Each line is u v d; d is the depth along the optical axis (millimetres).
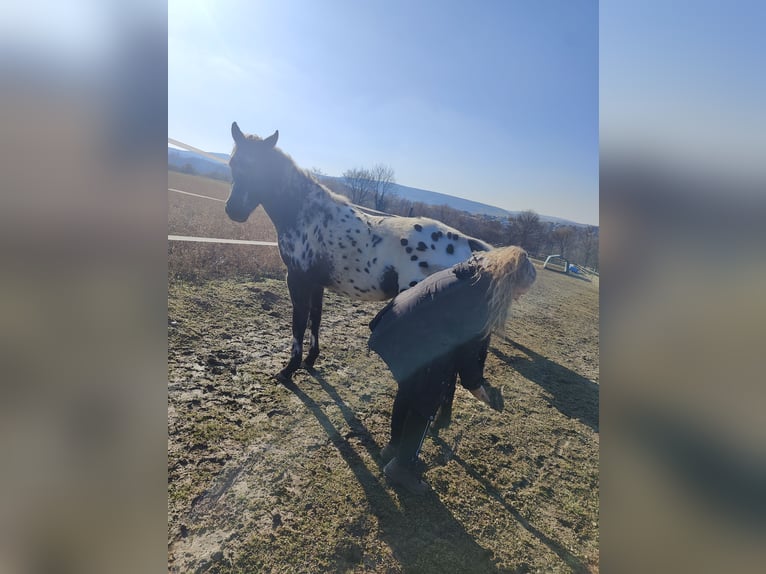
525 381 3355
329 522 1637
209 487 1715
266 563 1424
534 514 1845
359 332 3912
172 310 3432
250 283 4602
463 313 1696
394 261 2537
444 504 1829
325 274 2711
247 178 2736
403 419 1911
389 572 1462
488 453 2273
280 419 2289
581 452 2385
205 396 2379
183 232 4910
